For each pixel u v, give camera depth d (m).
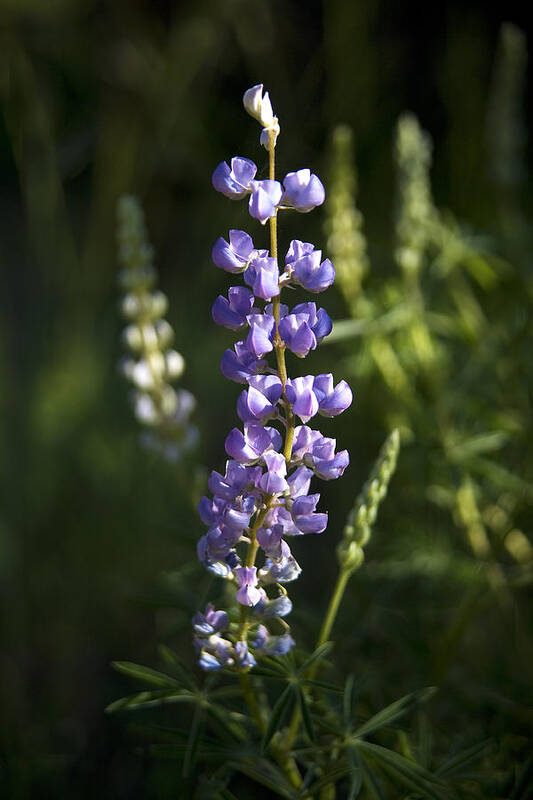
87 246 1.09
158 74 1.16
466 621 0.69
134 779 0.76
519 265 0.83
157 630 0.82
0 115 1.32
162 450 0.72
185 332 1.05
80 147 1.15
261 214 0.51
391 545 0.76
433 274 0.77
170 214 1.21
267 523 0.54
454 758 0.62
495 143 0.87
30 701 0.81
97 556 0.86
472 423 0.79
